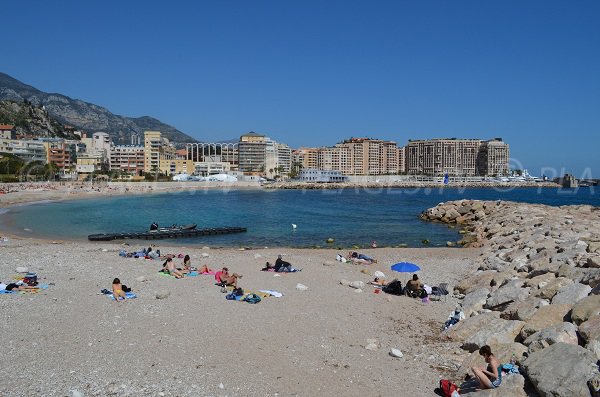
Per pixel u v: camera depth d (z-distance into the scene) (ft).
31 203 378.53
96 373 48.70
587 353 44.50
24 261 107.86
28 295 76.48
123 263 108.88
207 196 558.56
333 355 56.75
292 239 186.29
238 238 188.65
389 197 565.53
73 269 99.71
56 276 91.97
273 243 175.52
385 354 58.03
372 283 95.76
